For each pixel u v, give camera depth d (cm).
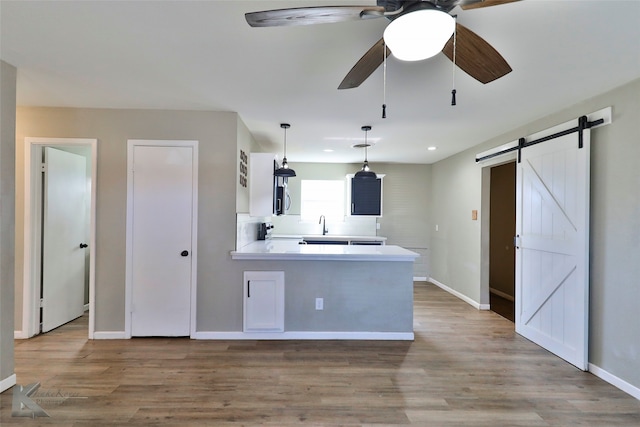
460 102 287
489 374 264
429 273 638
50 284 351
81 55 214
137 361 278
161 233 327
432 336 348
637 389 230
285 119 347
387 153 529
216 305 330
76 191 396
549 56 204
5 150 225
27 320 326
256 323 332
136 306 327
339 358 290
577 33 179
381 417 207
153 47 204
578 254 275
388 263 340
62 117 319
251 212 380
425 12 120
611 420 206
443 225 577
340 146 476
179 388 237
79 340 323
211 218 329
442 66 221
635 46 191
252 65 226
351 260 337
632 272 235
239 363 278
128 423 198
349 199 597
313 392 234
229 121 328
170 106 314
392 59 211
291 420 203
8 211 229
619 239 245
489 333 357
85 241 418
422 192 639
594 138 268
